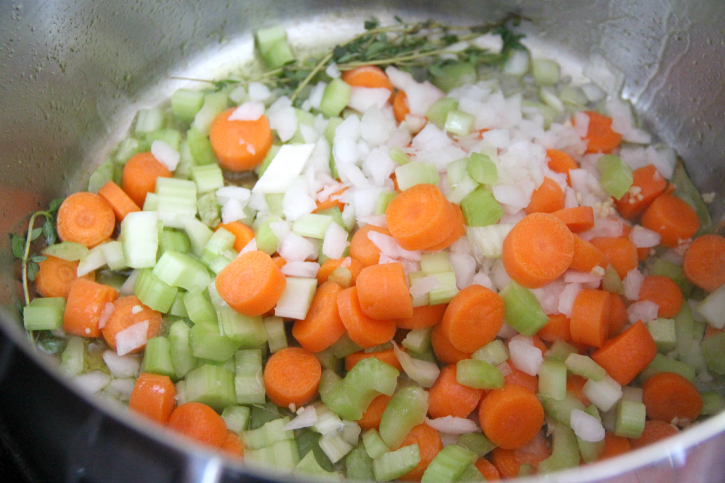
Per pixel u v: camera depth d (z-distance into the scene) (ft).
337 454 0.79
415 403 0.78
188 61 1.08
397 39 1.10
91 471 0.66
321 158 0.96
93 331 0.84
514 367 0.83
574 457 0.79
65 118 0.96
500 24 1.10
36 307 0.84
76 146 0.98
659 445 0.60
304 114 1.00
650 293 0.88
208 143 0.98
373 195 0.90
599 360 0.83
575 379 0.83
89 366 0.85
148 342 0.83
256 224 0.92
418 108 1.01
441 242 0.84
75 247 0.88
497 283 0.87
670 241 0.94
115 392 0.83
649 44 1.02
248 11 1.08
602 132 1.01
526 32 1.10
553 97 1.06
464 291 0.81
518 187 0.88
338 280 0.84
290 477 0.58
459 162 0.89
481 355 0.82
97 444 0.64
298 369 0.81
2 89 0.87
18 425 0.69
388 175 0.92
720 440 0.62
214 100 1.01
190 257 0.88
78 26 0.93
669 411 0.83
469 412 0.80
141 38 1.01
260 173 0.97
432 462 0.76
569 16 1.06
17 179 0.89
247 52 1.11
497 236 0.86
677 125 1.03
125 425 0.60
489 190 0.87
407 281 0.83
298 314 0.82
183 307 0.86
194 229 0.89
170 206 0.91
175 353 0.83
